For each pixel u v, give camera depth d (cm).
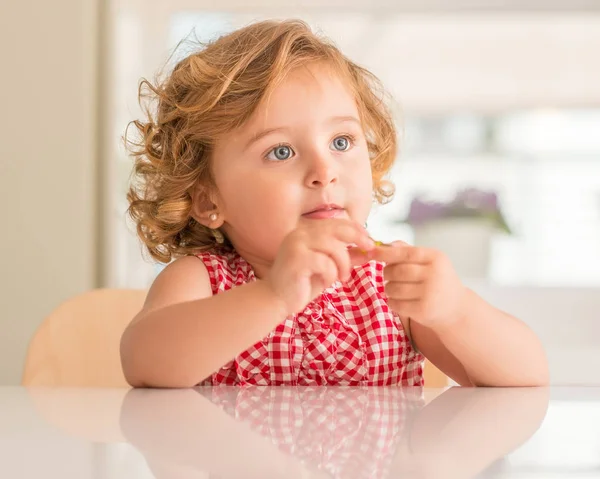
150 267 231
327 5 242
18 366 221
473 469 27
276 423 41
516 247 256
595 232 254
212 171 103
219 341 76
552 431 38
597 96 244
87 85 224
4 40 223
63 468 28
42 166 223
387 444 33
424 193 255
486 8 243
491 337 82
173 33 236
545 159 254
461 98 248
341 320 104
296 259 73
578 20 243
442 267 76
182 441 34
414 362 106
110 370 121
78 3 223
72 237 223
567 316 250
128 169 228
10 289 222
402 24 245
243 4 239
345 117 98
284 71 98
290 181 95
